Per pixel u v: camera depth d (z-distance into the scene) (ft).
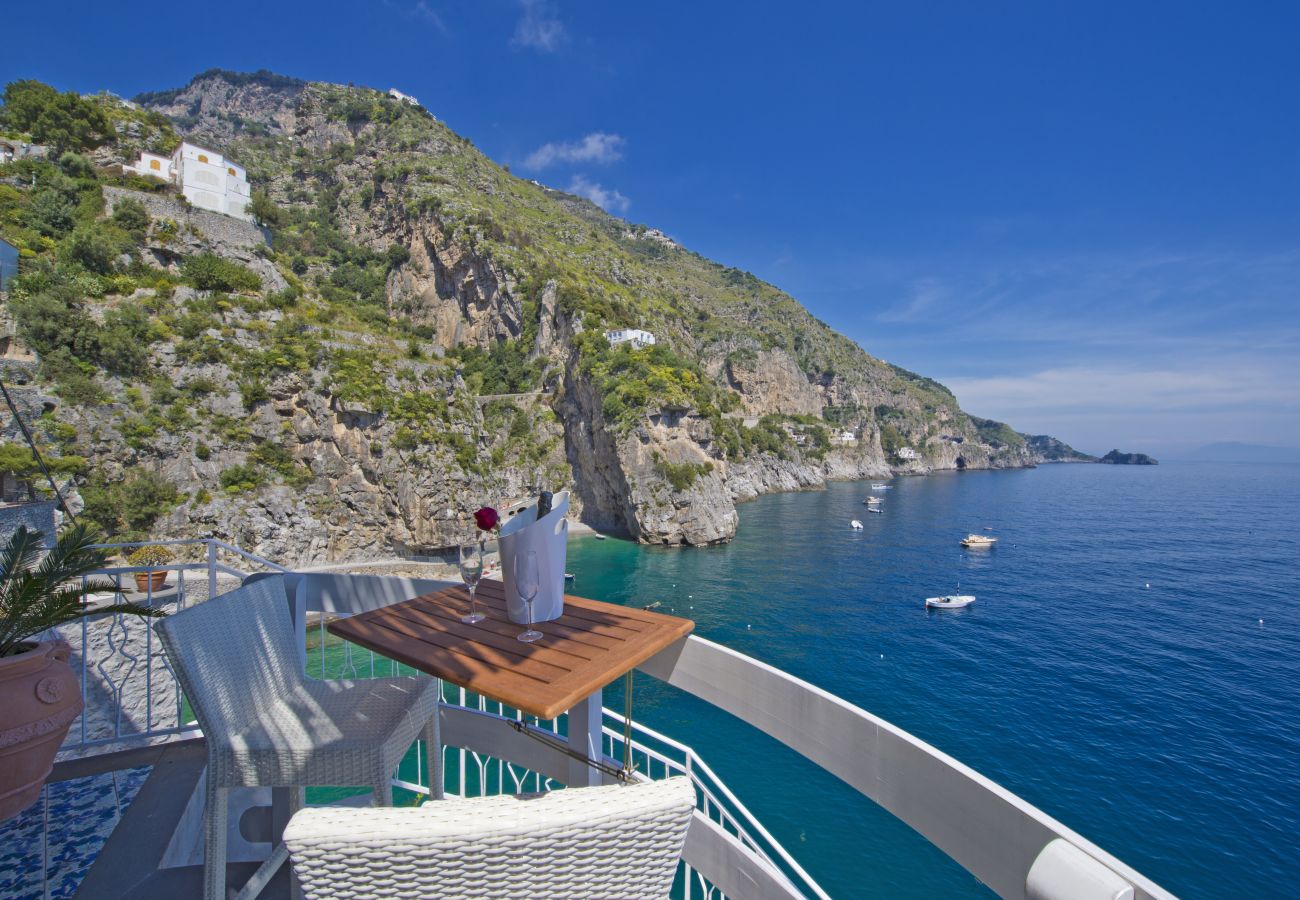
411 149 303.27
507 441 206.39
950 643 104.42
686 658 8.29
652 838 4.33
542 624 8.09
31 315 102.99
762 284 559.38
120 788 11.12
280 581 9.85
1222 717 78.54
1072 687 87.04
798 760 63.87
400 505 136.87
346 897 3.97
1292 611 127.75
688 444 187.73
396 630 8.06
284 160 324.39
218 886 7.36
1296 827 56.90
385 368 143.13
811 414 425.69
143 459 109.19
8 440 83.56
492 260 236.22
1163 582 152.66
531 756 9.61
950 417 644.27
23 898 8.34
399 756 7.89
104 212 131.13
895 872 48.29
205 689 7.52
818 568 158.40
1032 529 238.68
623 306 263.29
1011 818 4.47
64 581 10.05
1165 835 55.88
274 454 125.18
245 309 134.41
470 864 3.92
